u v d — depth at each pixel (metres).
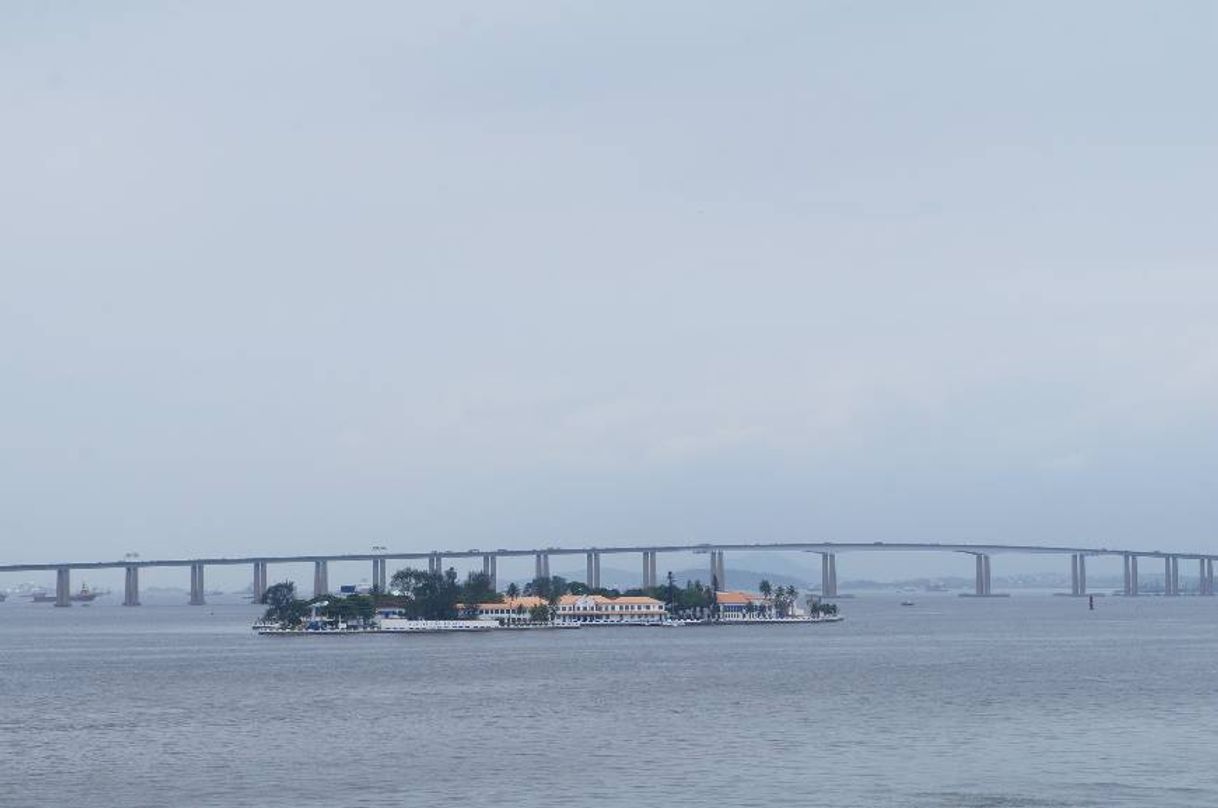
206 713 181.75
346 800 117.56
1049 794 116.06
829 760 133.25
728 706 182.00
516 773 128.75
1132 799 114.12
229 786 124.31
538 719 169.75
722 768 129.38
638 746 144.12
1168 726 155.62
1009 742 143.75
